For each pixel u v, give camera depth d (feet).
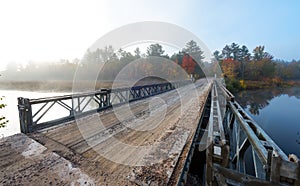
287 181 3.67
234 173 4.44
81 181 6.33
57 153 8.59
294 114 47.16
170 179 6.40
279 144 27.17
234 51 147.13
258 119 41.96
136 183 6.20
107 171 7.03
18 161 7.72
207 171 5.44
